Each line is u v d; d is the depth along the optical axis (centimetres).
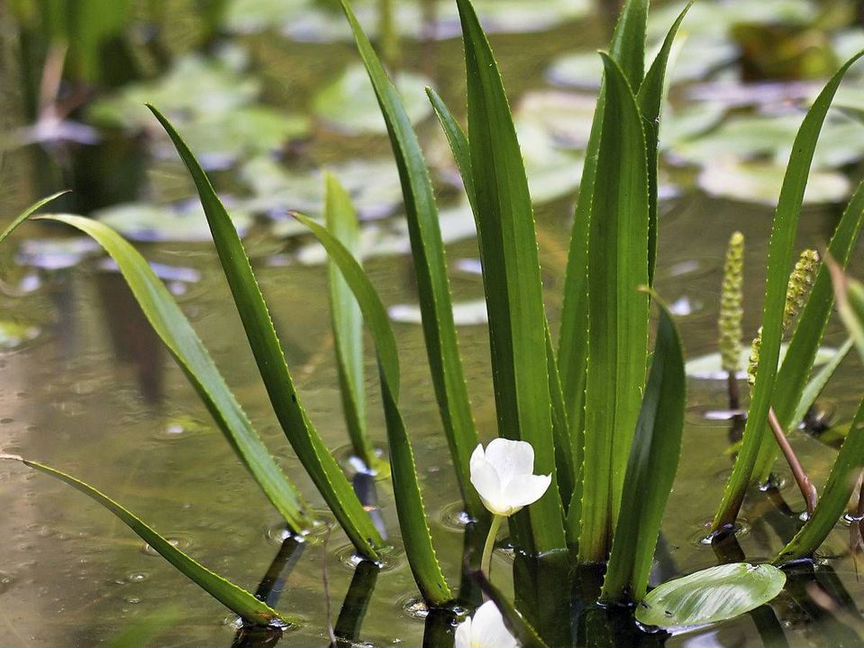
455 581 187
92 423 205
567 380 189
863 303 174
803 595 184
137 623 185
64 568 190
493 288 184
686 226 231
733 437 197
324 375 209
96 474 199
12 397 209
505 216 183
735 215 235
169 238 248
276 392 185
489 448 180
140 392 209
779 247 184
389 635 183
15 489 198
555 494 186
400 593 187
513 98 309
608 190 181
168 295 190
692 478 194
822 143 260
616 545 182
